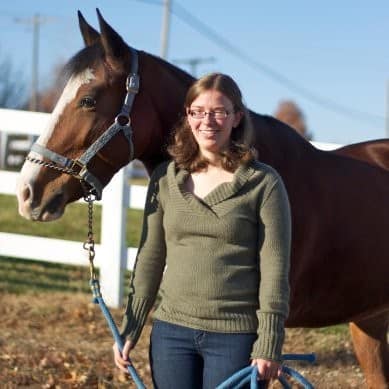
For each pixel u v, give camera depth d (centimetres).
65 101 336
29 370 527
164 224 294
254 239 284
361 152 440
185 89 367
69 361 550
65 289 779
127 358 301
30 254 752
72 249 739
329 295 391
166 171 299
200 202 283
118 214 717
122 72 341
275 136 374
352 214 391
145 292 304
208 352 283
